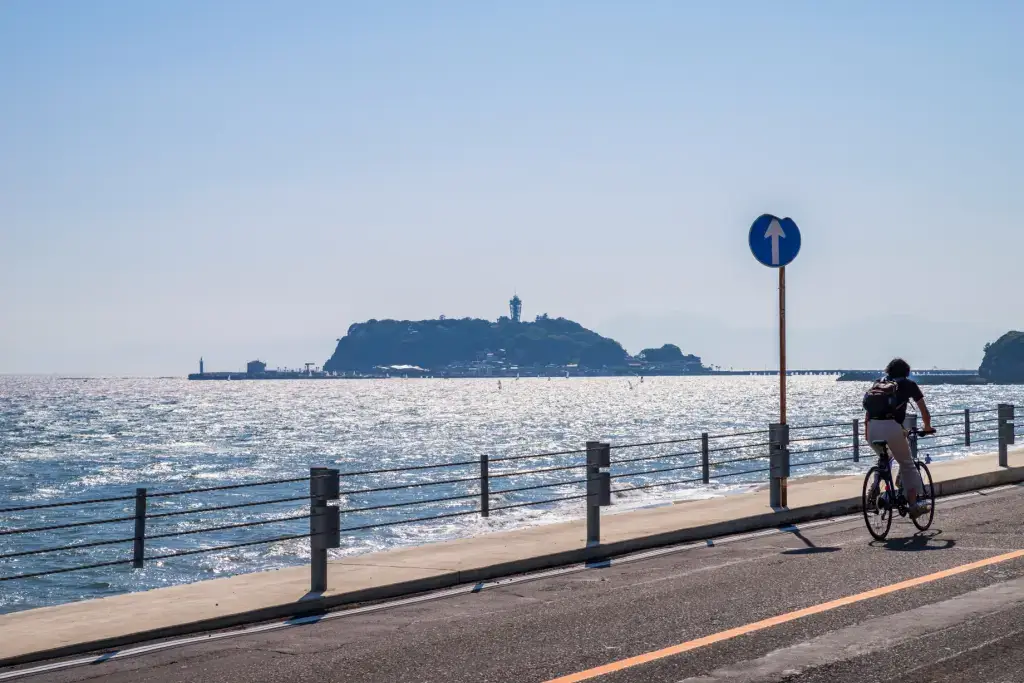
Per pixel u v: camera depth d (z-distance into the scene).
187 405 184.62
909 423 16.25
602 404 163.88
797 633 7.95
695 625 8.35
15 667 7.81
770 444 14.98
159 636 8.69
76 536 34.34
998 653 7.22
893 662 7.05
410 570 10.89
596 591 10.08
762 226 14.62
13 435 93.75
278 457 66.25
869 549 11.86
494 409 147.38
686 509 14.95
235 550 29.92
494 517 32.56
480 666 7.34
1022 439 43.22
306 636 8.59
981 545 11.85
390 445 75.38
